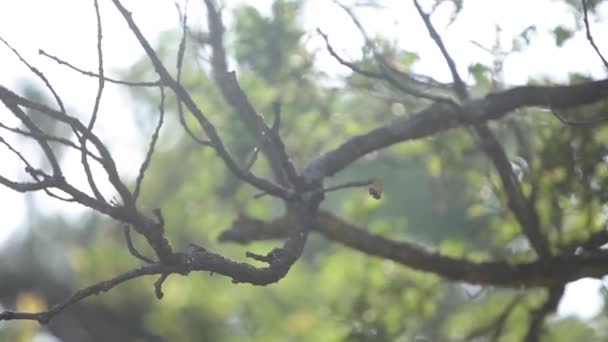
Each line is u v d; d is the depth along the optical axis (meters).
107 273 17.83
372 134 8.31
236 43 9.95
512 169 9.04
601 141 9.78
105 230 20.36
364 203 11.11
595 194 9.43
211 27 9.04
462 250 10.39
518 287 9.14
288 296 16.03
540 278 9.05
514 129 9.66
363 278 10.87
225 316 15.84
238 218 9.43
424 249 9.24
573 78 9.07
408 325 10.73
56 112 6.42
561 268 9.01
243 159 10.28
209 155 10.55
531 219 9.01
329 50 7.93
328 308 11.27
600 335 11.94
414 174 16.38
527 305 10.68
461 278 9.18
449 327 11.61
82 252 18.08
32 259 21.55
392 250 9.23
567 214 9.77
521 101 8.27
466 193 10.84
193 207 11.48
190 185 11.59
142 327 20.45
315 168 8.09
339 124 10.43
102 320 20.77
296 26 9.94
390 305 10.70
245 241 9.13
